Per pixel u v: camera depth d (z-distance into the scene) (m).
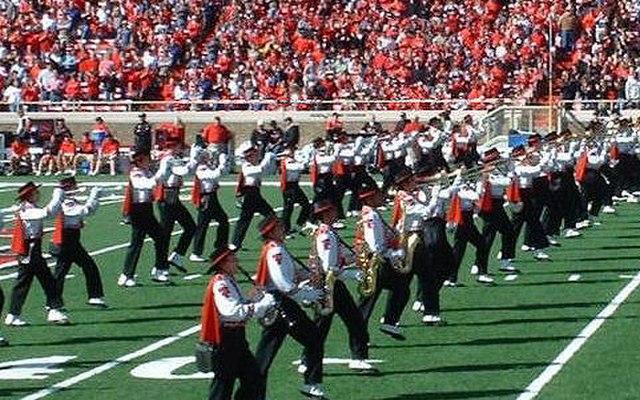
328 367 20.75
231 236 37.50
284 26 67.25
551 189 34.47
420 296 25.50
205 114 62.19
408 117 60.94
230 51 66.31
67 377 20.55
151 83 64.50
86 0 68.94
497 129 58.34
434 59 64.31
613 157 44.50
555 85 61.62
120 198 48.72
